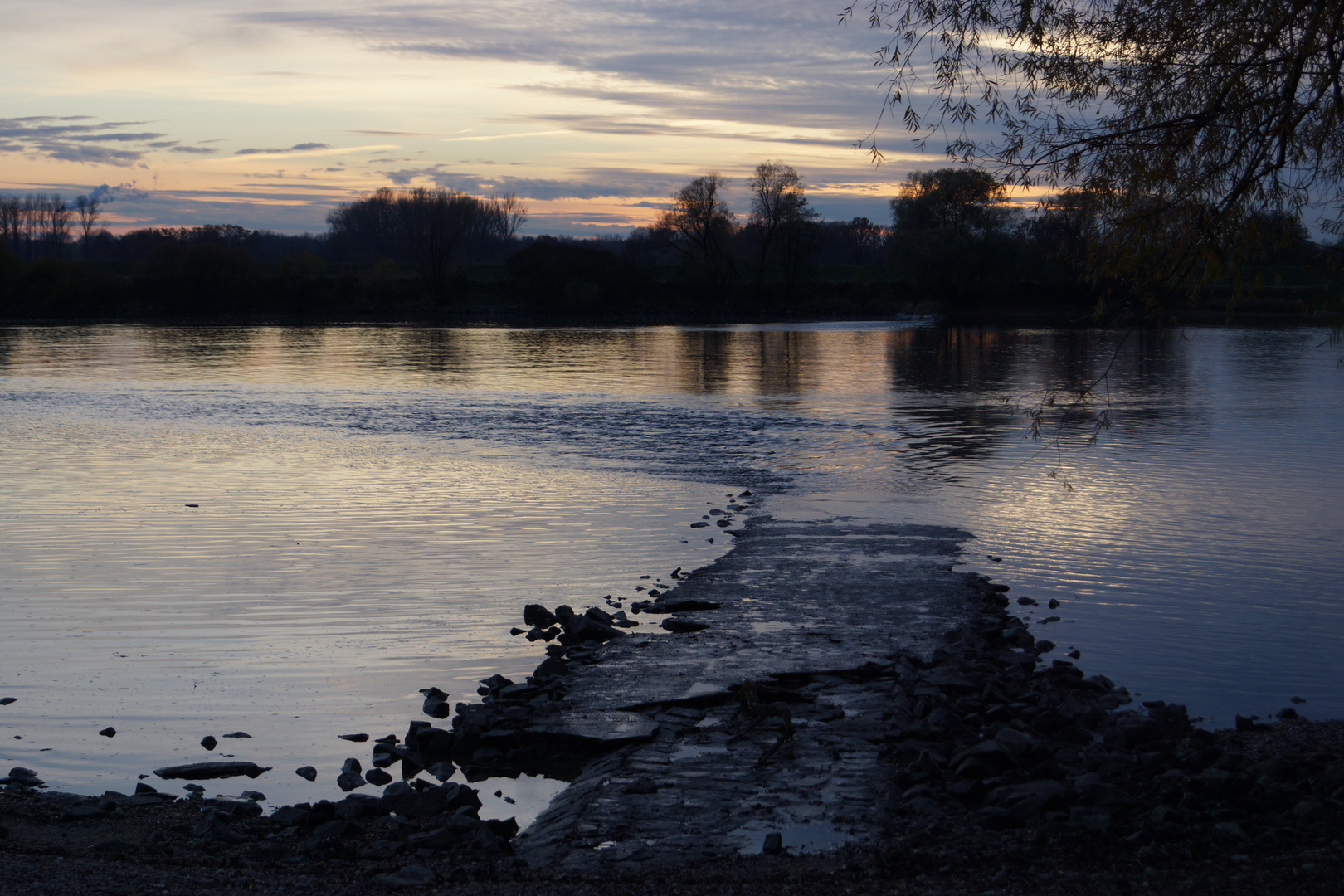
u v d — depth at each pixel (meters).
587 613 14.77
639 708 11.50
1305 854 7.59
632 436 33.34
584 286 133.62
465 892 7.45
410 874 7.82
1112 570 17.38
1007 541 19.28
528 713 11.34
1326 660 13.26
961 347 78.38
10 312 118.38
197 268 124.88
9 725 11.29
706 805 9.14
